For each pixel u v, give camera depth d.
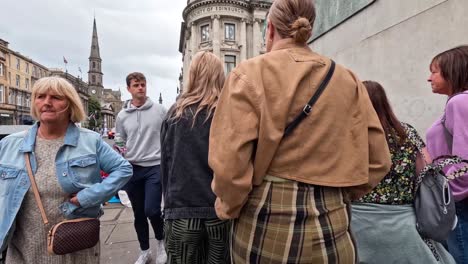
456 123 1.70
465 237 1.76
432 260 1.63
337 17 5.35
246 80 1.16
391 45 3.96
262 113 1.12
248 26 36.09
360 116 1.25
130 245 3.57
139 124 3.16
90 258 1.91
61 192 1.85
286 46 1.28
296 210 1.14
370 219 1.70
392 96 3.91
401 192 1.69
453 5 3.01
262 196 1.18
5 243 1.74
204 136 1.84
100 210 2.06
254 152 1.19
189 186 1.82
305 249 1.13
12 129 4.51
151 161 3.09
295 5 1.27
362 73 4.62
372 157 1.30
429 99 3.31
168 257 1.95
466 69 1.84
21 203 1.79
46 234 1.82
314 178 1.15
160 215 3.08
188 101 1.92
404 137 1.74
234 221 1.31
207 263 1.92
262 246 1.17
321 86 1.18
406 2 3.69
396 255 1.65
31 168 1.83
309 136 1.15
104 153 2.03
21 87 61.69
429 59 3.32
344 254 1.19
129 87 3.25
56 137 1.94
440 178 1.64
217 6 34.62
